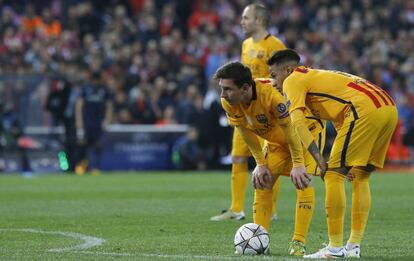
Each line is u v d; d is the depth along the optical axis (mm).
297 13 99250
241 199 41938
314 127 33719
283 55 30812
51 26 96812
